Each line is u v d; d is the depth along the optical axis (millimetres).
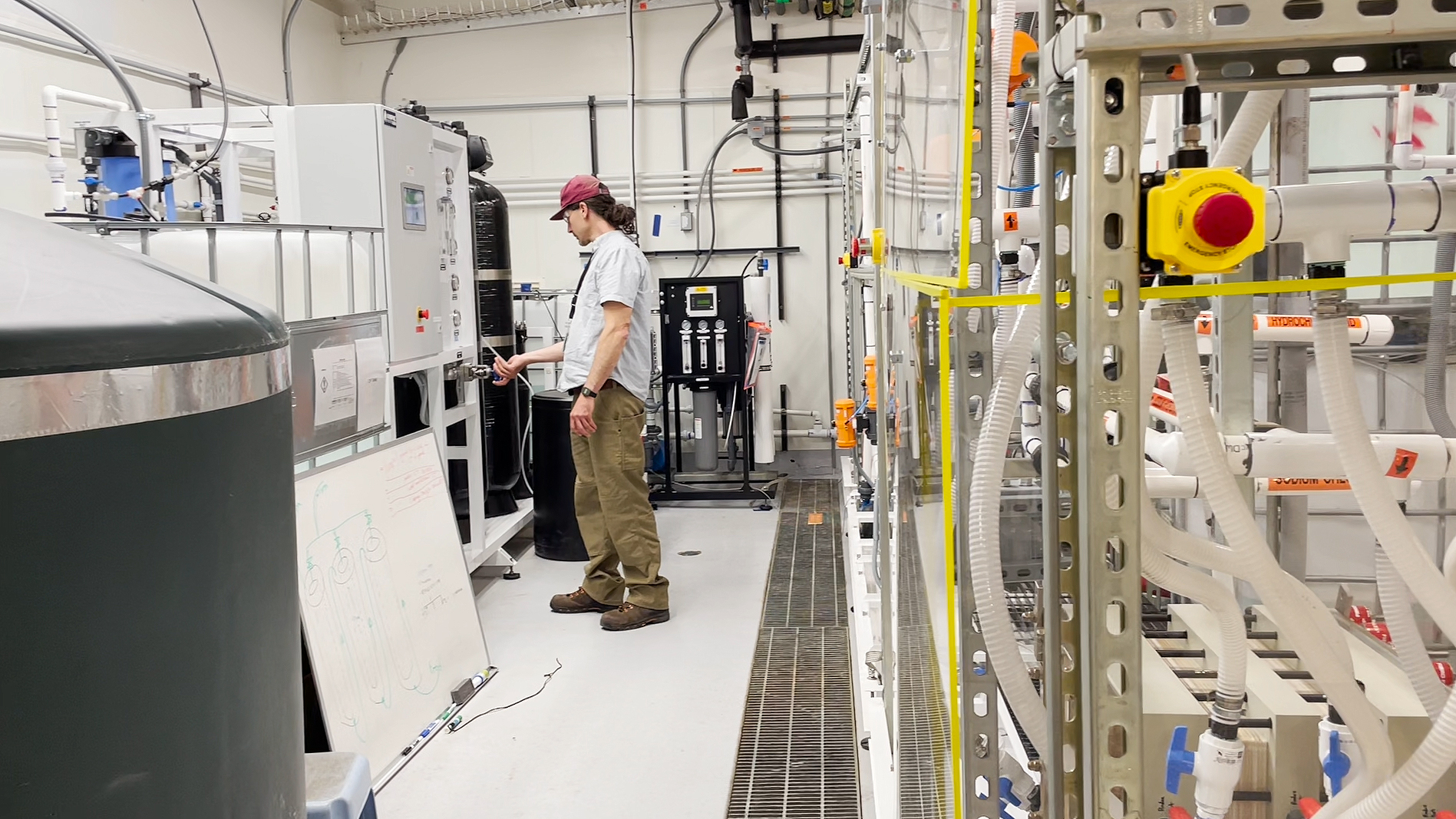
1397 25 646
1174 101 1383
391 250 3402
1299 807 1151
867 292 2939
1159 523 895
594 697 2910
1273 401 1653
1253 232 666
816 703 2822
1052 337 782
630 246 3354
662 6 6012
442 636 2871
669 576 4094
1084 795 775
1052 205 777
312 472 2486
